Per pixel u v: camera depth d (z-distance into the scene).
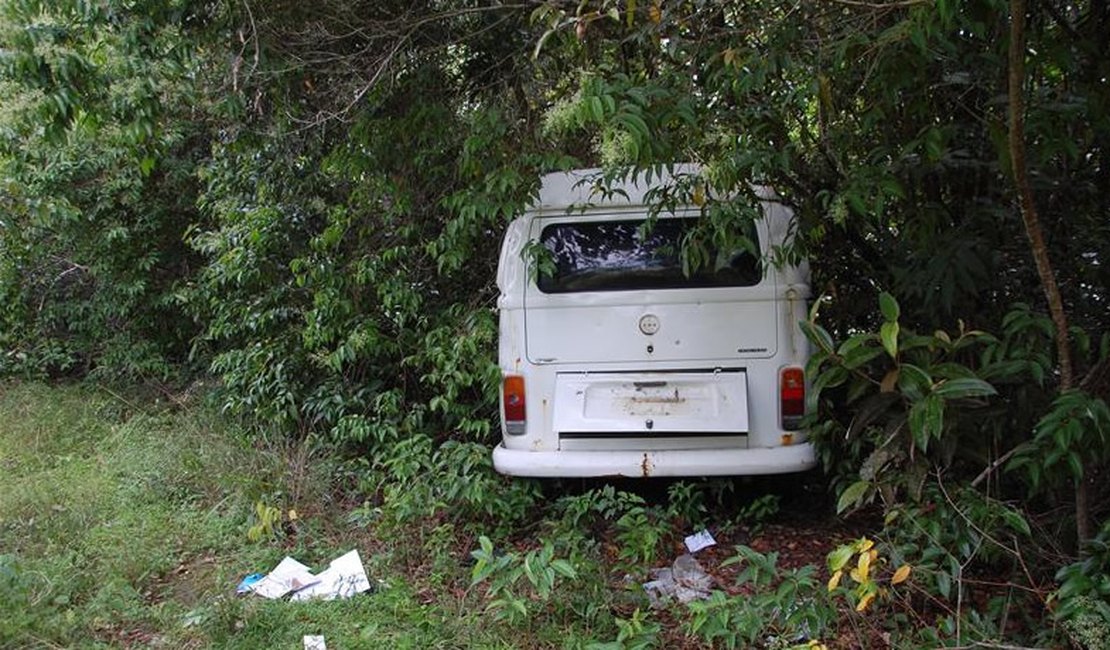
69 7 4.34
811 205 4.66
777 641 3.45
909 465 3.57
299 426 6.41
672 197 4.43
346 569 4.48
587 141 5.11
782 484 5.41
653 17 3.73
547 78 5.17
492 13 5.27
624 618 3.96
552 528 4.85
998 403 3.70
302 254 6.86
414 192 6.02
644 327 4.94
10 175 7.01
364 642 3.76
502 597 3.92
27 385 8.81
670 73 3.88
